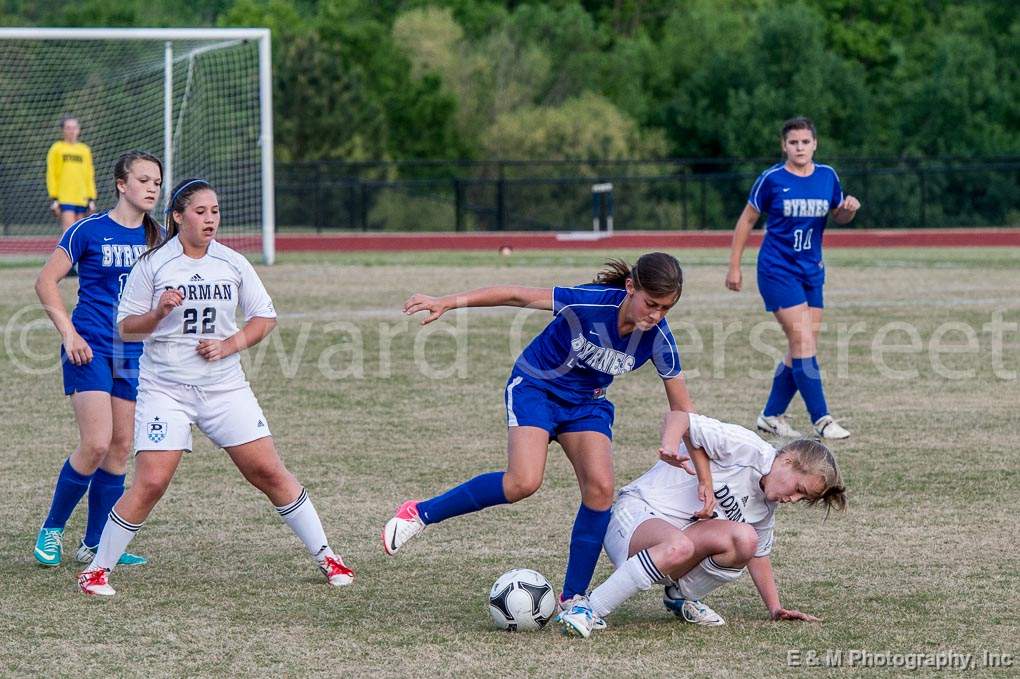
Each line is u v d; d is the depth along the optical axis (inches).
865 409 820.6
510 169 3754.9
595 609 419.5
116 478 514.6
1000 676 380.2
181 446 467.2
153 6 4035.4
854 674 382.3
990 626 424.2
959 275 1716.3
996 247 2578.7
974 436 733.3
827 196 764.6
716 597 464.8
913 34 5029.5
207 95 2137.1
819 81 4028.1
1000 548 516.1
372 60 3971.5
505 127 3941.9
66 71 2354.8
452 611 446.3
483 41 4352.9
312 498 605.6
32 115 2356.1
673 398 442.6
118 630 424.8
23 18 3782.0
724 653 401.1
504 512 579.2
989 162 3147.1
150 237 524.4
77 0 3929.6
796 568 493.7
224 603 455.2
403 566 500.4
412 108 3934.5
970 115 4052.7
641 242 2706.7
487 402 851.4
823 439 735.1
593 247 2657.5
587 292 431.5
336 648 406.6
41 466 674.2
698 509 433.7
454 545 528.7
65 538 549.6
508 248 2329.0
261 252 2105.1
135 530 468.1
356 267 1830.7
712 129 4037.9
